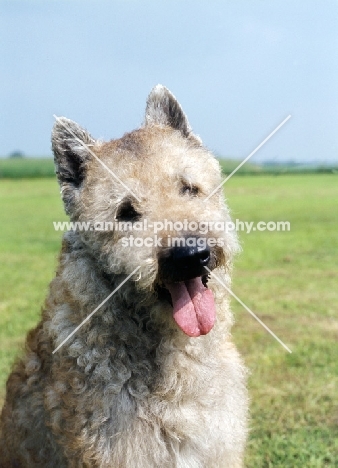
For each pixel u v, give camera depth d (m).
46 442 0.89
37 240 3.20
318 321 1.56
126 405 0.81
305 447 1.01
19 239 3.24
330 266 2.28
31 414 0.90
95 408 0.81
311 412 1.10
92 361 0.81
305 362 1.28
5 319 1.64
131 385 0.82
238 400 0.87
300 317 1.59
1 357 1.33
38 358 0.89
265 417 1.09
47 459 0.90
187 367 0.82
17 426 0.91
